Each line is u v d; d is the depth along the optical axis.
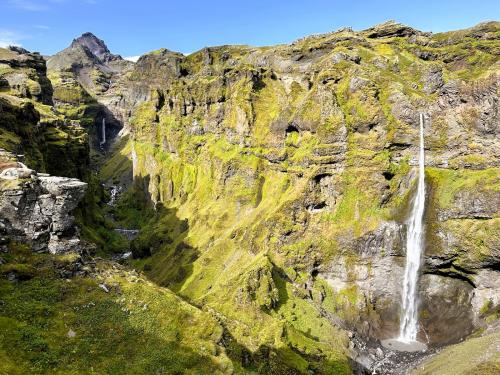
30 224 54.47
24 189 54.19
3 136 99.12
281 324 75.56
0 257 50.19
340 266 100.00
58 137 153.88
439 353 77.25
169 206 179.12
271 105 147.38
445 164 98.56
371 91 106.25
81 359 44.16
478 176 92.75
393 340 88.69
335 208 104.94
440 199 95.06
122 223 194.25
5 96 136.75
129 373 44.94
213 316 62.81
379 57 123.06
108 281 55.12
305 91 133.75
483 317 84.25
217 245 120.88
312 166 110.50
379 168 101.56
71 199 56.69
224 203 141.12
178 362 48.38
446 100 99.69
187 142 188.50
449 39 139.38
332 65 118.94
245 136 143.88
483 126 94.38
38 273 51.41
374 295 97.31
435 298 93.31
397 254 97.31
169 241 146.75
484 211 88.75
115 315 50.66
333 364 73.38
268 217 109.31
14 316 45.38
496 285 86.19
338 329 86.38
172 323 53.12
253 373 56.03
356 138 105.25
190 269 119.44
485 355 64.44
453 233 90.81
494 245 84.12
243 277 90.75
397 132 102.81
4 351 40.84
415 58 128.50
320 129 109.44
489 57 120.31
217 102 171.38
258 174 133.75
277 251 103.81
